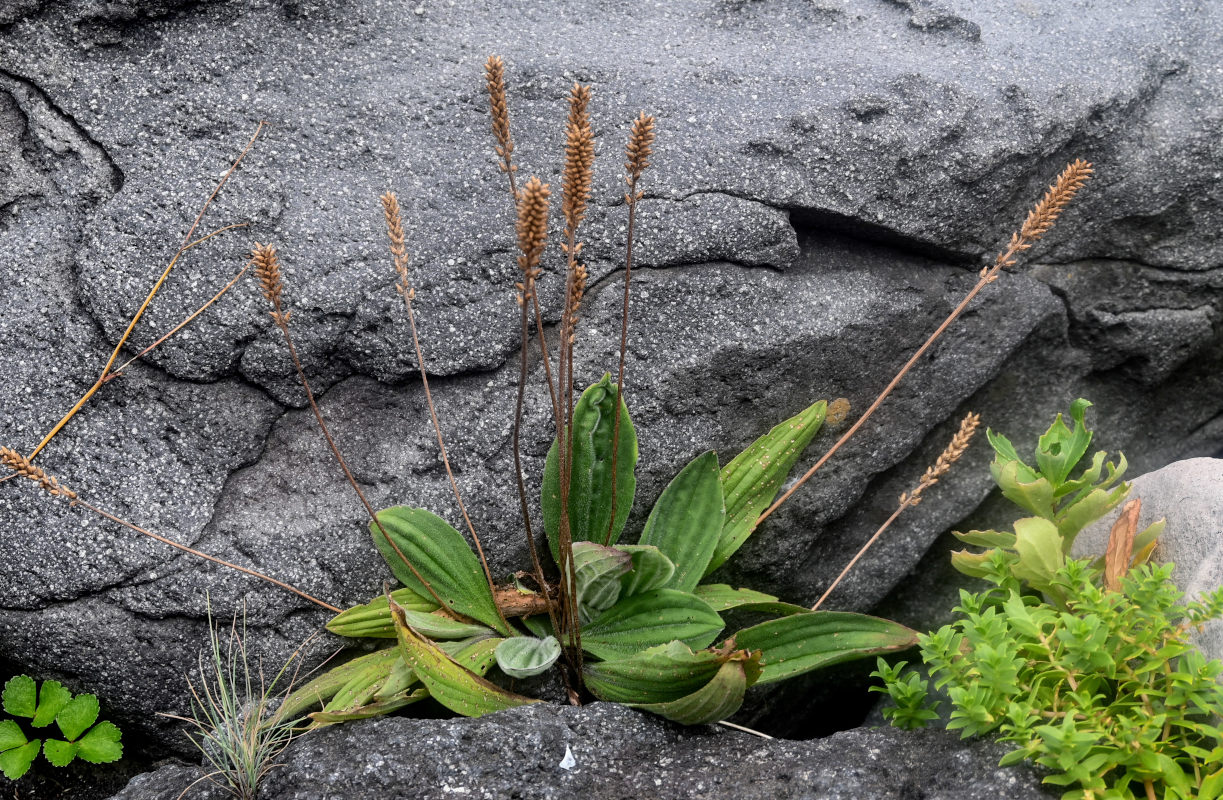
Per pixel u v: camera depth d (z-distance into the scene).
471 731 1.82
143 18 1.93
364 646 1.91
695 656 1.82
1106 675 1.78
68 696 1.88
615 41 2.00
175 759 1.91
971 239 1.99
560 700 1.89
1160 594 1.77
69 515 1.87
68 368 1.88
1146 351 2.05
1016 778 1.77
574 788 1.80
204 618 1.88
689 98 1.96
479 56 1.97
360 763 1.81
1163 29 2.05
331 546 1.89
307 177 1.92
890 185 1.96
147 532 1.84
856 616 1.88
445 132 1.94
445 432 1.91
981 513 2.06
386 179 1.92
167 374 1.89
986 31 2.03
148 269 1.89
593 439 1.90
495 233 1.92
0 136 1.91
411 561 1.88
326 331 1.90
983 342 2.01
